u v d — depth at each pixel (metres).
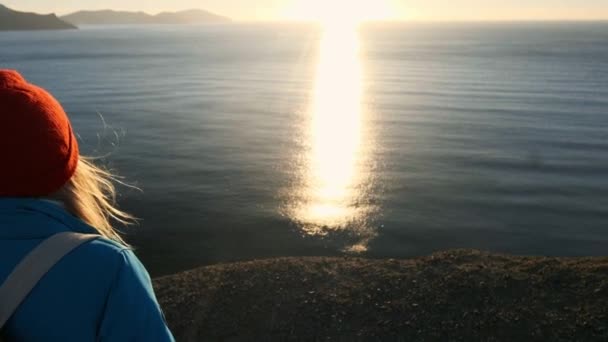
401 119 39.16
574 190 20.44
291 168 23.80
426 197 19.33
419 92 56.19
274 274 5.76
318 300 5.14
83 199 1.21
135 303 1.02
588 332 4.45
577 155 26.92
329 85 63.19
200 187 20.30
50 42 184.50
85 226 1.11
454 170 23.66
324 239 14.93
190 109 43.00
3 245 0.99
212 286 5.55
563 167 24.28
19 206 1.03
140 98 49.91
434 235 15.48
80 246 1.01
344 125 36.56
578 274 5.42
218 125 35.75
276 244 14.48
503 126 35.72
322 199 18.98
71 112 41.25
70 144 1.14
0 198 1.04
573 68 81.38
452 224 16.41
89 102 47.12
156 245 14.23
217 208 17.58
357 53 130.12
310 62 100.62
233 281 5.64
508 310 4.81
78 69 81.50
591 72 74.81
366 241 14.88
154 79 68.19
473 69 82.94
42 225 1.02
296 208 17.73
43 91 1.16
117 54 120.44
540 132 33.47
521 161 25.48
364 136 32.44
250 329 4.77
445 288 5.24
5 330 0.98
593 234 15.82
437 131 34.03
